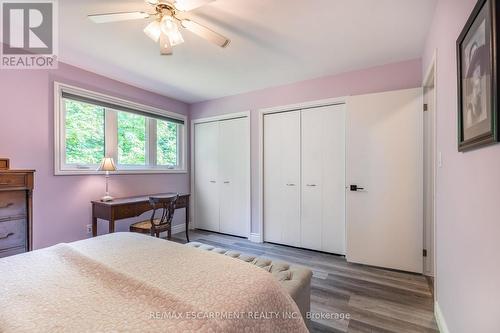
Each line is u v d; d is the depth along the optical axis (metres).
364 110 2.73
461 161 1.29
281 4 1.74
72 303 0.87
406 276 2.47
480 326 1.06
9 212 2.03
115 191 3.18
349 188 2.81
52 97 2.61
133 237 1.68
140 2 1.71
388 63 2.71
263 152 3.62
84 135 2.94
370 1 1.71
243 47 2.35
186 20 1.66
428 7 1.78
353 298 2.05
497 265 0.92
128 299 0.89
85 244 1.51
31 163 2.46
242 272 1.12
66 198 2.72
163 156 3.94
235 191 3.90
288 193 3.42
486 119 0.95
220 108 3.99
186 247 1.48
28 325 0.74
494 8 0.86
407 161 2.54
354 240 2.79
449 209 1.51
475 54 1.04
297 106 3.29
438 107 1.77
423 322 1.74
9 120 2.33
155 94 3.73
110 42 2.25
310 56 2.54
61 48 2.36
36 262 1.22
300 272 1.62
